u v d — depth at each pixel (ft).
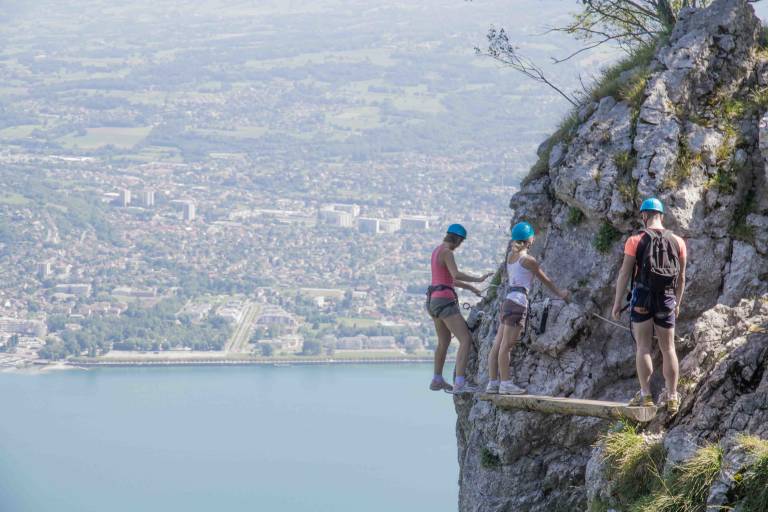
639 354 32.78
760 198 39.24
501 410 40.75
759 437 29.55
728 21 41.93
